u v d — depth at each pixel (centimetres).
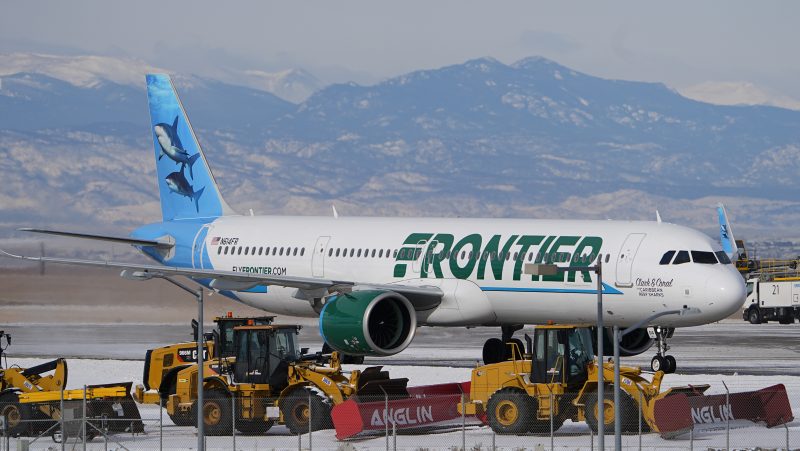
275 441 11188
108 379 16125
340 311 15112
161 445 10669
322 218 18275
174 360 13438
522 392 11250
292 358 11938
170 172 19962
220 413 11588
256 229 18588
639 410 10581
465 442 10862
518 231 15912
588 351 11412
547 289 15312
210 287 17600
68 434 11538
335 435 11394
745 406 11544
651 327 15200
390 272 16750
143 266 15200
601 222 15650
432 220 17038
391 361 18400
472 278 15938
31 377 12644
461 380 15175
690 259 14500
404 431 11556
